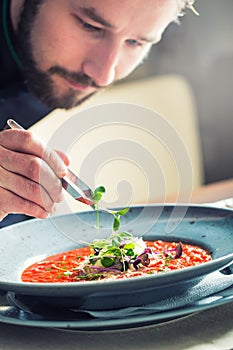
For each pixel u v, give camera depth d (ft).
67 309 4.46
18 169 5.05
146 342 4.18
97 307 4.38
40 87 8.18
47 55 7.77
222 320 4.43
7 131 5.13
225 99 13.14
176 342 4.16
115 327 4.32
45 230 5.78
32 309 4.50
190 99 12.98
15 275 5.10
